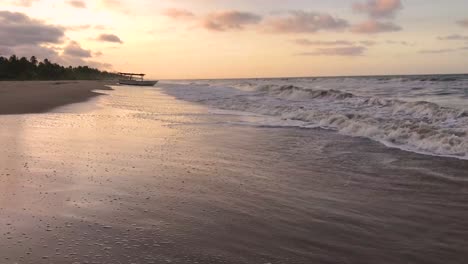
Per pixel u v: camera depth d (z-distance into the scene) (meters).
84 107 17.80
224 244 3.57
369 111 13.64
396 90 25.53
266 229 3.95
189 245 3.53
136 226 3.96
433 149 7.58
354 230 3.93
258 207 4.62
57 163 6.64
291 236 3.78
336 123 11.41
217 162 7.02
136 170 6.34
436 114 11.67
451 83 29.81
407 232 3.88
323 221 4.18
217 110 17.23
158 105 20.05
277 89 27.86
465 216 4.28
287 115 14.07
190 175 6.08
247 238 3.71
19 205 4.52
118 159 7.10
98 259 3.20
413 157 7.08
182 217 4.25
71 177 5.78
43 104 18.55
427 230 3.92
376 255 3.39
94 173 6.06
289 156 7.51
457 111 11.26
